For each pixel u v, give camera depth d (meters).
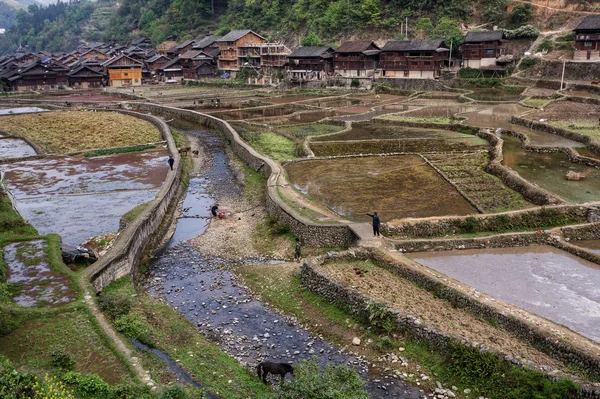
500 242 30.39
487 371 18.89
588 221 33.50
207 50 152.38
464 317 22.45
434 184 42.09
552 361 18.94
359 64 113.69
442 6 126.88
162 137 67.62
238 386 19.12
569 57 97.31
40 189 45.94
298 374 17.33
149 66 157.62
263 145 58.78
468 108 81.12
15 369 17.23
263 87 121.75
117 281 28.20
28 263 28.03
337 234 32.88
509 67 101.25
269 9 162.00
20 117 86.00
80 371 18.73
